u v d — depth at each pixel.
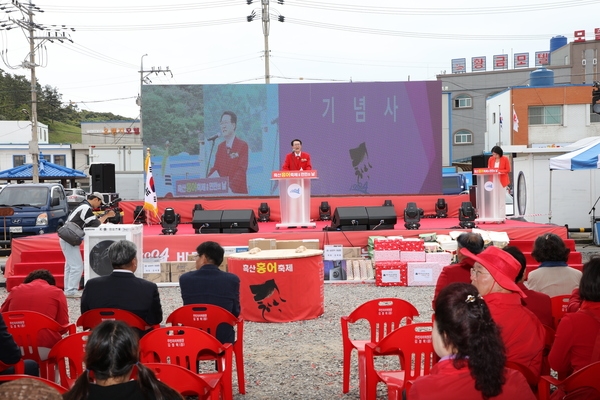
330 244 12.55
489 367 2.47
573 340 3.83
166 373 3.63
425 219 15.73
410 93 16.59
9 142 60.38
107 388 2.63
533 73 39.84
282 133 16.69
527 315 3.53
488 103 45.06
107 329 2.69
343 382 5.78
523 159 20.86
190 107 16.61
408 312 5.51
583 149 15.20
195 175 16.69
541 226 12.92
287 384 6.12
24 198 18.45
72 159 55.38
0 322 4.17
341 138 16.67
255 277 8.96
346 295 11.02
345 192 16.75
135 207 15.65
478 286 3.59
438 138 16.64
